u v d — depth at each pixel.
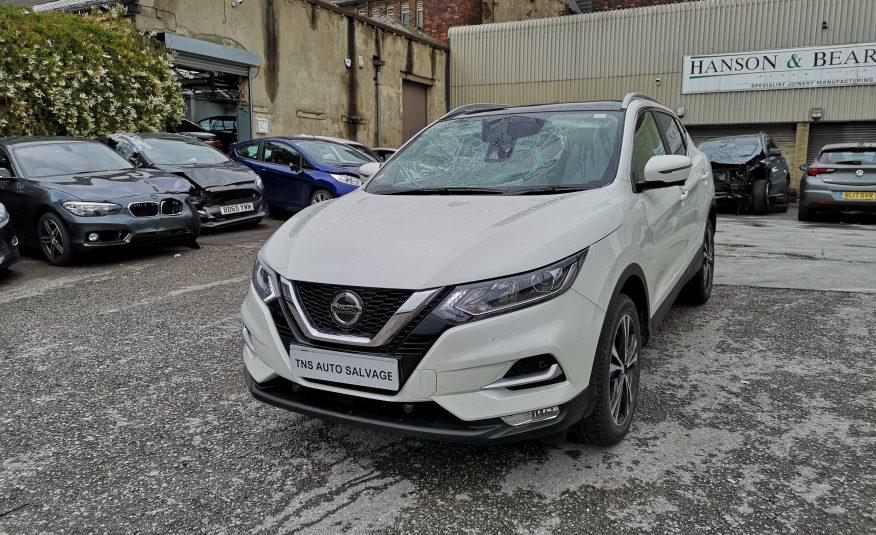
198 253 7.96
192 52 13.16
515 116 3.92
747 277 6.43
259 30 15.02
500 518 2.37
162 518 2.43
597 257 2.60
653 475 2.64
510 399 2.36
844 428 3.04
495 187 3.31
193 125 16.42
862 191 10.88
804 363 3.93
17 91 9.86
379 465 2.79
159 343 4.51
